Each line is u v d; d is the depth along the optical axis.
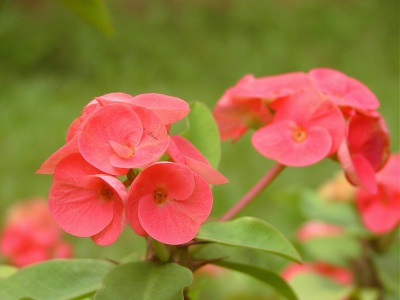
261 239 0.24
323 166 0.91
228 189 0.86
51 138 1.05
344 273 0.41
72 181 0.23
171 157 0.23
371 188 0.26
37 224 0.46
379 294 0.37
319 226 0.42
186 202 0.22
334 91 0.27
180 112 0.23
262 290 0.45
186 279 0.23
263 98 0.27
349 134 0.26
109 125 0.23
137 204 0.22
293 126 0.26
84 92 1.21
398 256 0.37
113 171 0.22
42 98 1.17
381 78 1.26
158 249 0.24
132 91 1.22
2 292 0.25
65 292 0.25
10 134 1.06
